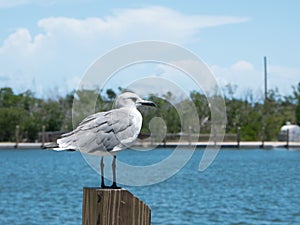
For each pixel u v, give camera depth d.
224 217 20.78
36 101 68.88
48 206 23.33
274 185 31.41
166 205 23.12
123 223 5.49
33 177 36.28
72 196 26.53
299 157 53.88
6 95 69.69
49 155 55.84
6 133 65.75
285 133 67.12
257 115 72.00
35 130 66.12
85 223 5.56
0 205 23.64
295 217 20.88
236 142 65.50
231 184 31.48
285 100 78.56
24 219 20.33
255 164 46.31
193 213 21.44
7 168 43.00
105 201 5.48
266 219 20.47
